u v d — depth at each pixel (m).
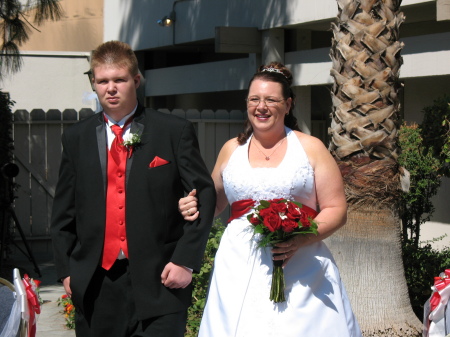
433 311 3.51
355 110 5.48
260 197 3.83
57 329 6.46
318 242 3.88
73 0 17.09
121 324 3.65
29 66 17.05
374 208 5.51
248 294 3.77
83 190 3.70
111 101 3.67
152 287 3.59
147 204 3.63
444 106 6.29
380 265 5.52
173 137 3.73
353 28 5.48
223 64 12.27
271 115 3.85
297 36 10.83
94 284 3.67
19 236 10.41
